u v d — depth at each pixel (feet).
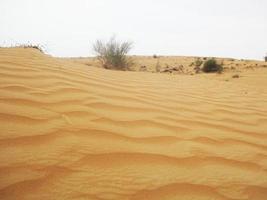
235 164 6.42
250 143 8.02
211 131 8.61
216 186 5.33
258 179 5.83
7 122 6.29
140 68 54.75
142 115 8.80
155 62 69.87
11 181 4.41
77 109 7.95
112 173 5.16
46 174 4.74
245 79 36.65
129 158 5.82
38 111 7.24
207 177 5.62
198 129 8.57
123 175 5.16
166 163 5.91
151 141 6.89
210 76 40.06
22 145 5.50
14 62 12.16
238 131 9.06
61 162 5.15
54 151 5.49
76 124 6.93
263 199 5.15
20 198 4.12
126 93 11.39
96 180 4.84
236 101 15.06
